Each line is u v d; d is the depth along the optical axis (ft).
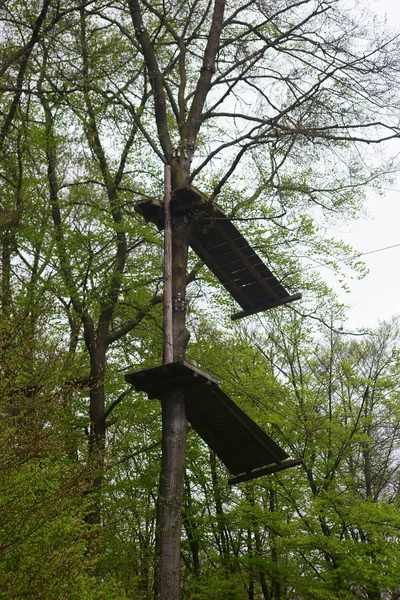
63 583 28.94
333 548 52.13
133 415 55.16
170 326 40.81
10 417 30.19
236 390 62.23
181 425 39.09
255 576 60.59
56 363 33.53
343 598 50.01
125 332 55.72
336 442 60.18
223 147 46.80
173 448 38.65
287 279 56.24
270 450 43.55
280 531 55.36
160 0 55.36
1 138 48.80
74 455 42.34
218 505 66.95
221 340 66.59
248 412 61.67
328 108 47.19
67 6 47.26
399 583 49.73
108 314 55.57
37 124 55.16
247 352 67.67
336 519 53.42
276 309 65.98
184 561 73.82
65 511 32.01
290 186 45.85
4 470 29.14
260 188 47.62
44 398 31.19
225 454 44.50
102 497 50.29
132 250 60.18
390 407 74.59
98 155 57.06
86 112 52.80
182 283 43.04
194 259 57.77
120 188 54.34
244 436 42.63
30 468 31.83
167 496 38.29
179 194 42.39
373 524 52.70
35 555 29.60
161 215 43.45
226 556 63.41
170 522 38.06
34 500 30.55
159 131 49.90
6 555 29.53
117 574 48.19
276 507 62.18
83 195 57.06
